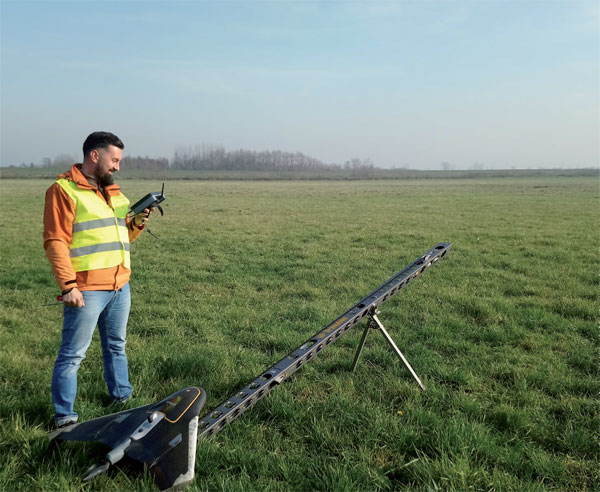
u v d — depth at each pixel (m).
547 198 35.78
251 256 12.52
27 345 5.85
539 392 4.52
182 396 3.17
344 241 14.90
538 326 6.58
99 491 2.91
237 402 3.43
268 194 44.19
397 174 136.50
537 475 3.25
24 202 30.05
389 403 4.26
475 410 4.09
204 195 41.91
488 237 15.52
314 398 4.33
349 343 5.91
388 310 7.40
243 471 3.19
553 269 10.49
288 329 6.49
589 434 3.71
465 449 3.37
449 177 111.38
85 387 4.44
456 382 4.78
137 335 6.22
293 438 3.69
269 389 3.52
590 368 5.09
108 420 3.30
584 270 10.25
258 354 5.55
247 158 196.25
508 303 7.61
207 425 3.25
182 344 5.90
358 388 4.57
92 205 3.70
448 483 3.05
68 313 3.67
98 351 5.53
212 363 5.03
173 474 2.83
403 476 3.21
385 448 3.53
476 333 6.21
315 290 8.70
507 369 5.02
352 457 3.40
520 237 15.40
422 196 40.22
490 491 2.99
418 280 9.45
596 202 31.22
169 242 14.84
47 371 4.90
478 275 9.95
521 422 3.85
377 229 17.83
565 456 3.45
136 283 9.47
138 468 3.03
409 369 4.48
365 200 35.31
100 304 3.75
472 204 30.61
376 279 9.68
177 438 2.94
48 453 3.27
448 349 5.69
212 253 12.84
